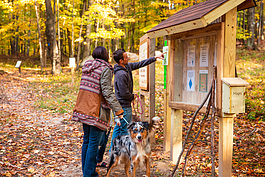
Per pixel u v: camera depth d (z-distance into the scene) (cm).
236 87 296
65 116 802
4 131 627
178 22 350
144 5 1644
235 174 366
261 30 2550
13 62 2433
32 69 2036
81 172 403
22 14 2512
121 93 396
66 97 1074
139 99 572
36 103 972
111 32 1460
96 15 1427
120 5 2362
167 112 484
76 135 620
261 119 636
